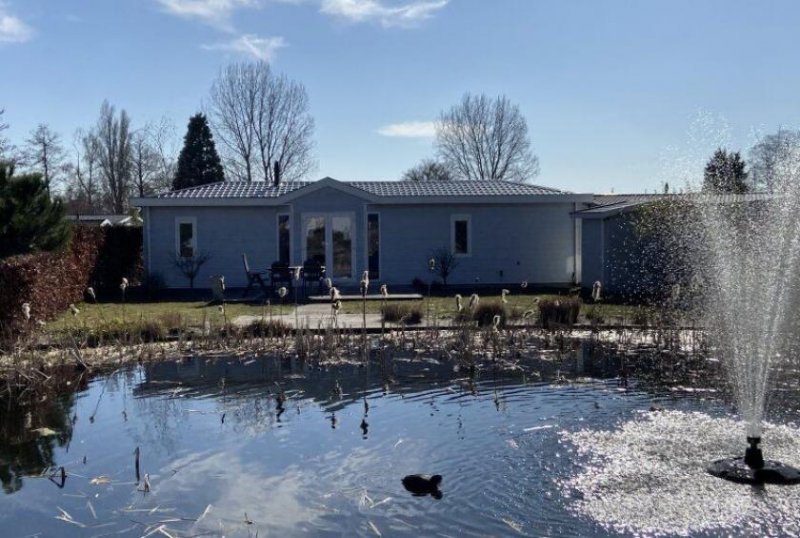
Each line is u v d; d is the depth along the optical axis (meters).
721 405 7.70
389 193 24.45
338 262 23.64
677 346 11.17
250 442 6.61
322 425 7.13
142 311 17.02
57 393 8.94
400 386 8.94
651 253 18.36
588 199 24.27
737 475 5.44
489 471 5.69
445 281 24.31
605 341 12.04
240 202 23.72
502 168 59.25
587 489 5.27
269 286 22.48
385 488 5.39
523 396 8.27
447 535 4.57
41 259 14.23
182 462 6.10
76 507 5.18
